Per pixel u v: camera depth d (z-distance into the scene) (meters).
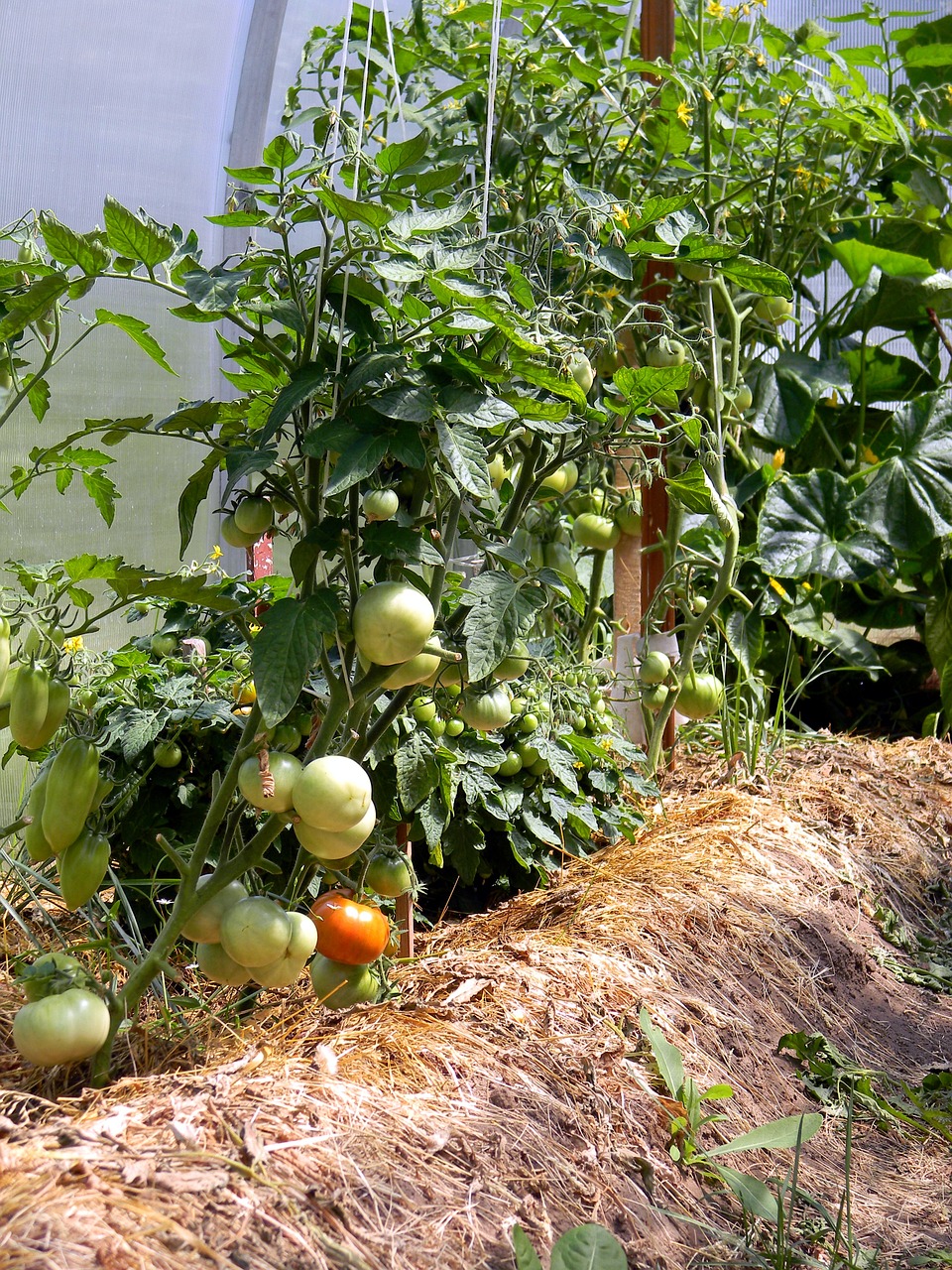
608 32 3.77
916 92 4.65
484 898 2.73
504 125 3.29
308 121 3.31
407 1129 1.47
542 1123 1.61
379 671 1.51
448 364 1.47
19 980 1.44
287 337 1.72
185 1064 1.63
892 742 4.41
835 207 4.30
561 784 2.69
